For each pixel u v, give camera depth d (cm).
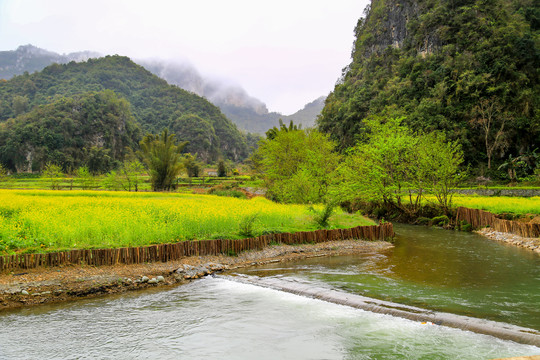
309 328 817
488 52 7106
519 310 897
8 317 861
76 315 884
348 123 8838
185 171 9800
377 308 913
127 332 795
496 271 1318
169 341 754
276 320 864
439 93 7169
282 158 3903
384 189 2917
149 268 1209
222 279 1212
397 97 8044
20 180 8631
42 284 1014
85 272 1105
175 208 1967
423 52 8644
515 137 6544
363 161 3052
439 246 1859
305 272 1306
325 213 2047
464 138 6494
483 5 7956
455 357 666
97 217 1503
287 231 1756
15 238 1190
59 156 13988
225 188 5728
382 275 1262
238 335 783
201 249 1388
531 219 2139
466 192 4272
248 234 1598
